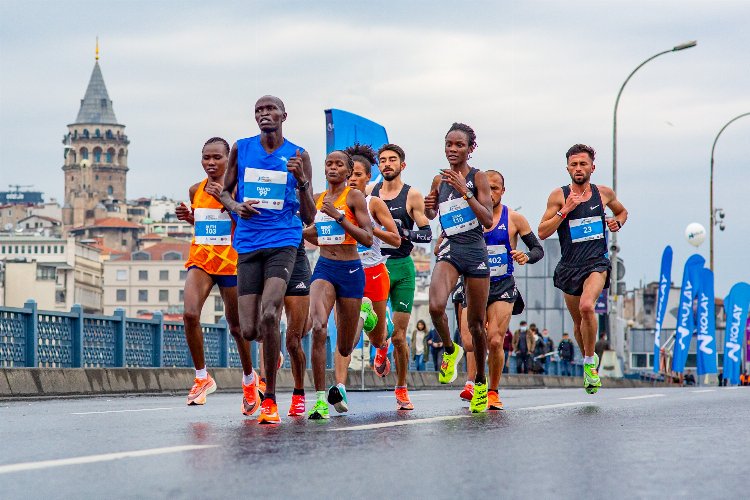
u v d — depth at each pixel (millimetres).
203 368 17250
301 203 13703
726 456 9648
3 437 11492
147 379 27859
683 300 62031
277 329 13422
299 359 14820
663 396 21172
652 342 146750
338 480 8125
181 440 10984
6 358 23531
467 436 11344
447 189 15633
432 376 40406
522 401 19359
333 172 14711
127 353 28641
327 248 14883
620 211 19266
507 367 50625
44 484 7949
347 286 14891
